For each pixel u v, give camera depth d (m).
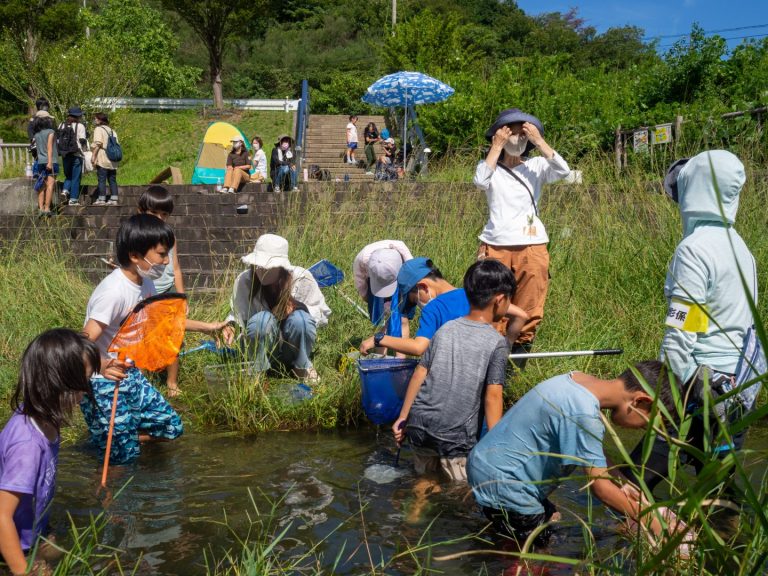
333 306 6.40
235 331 5.34
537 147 5.17
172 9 29.09
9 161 18.44
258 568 2.75
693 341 3.15
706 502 2.17
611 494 2.89
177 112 29.11
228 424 4.91
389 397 4.36
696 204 3.31
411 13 62.00
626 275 6.55
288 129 27.23
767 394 4.54
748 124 9.03
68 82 21.81
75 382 2.86
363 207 8.02
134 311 4.08
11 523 2.70
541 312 5.14
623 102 14.99
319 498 3.67
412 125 15.30
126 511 3.50
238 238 10.23
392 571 2.92
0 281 6.96
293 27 62.75
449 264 6.73
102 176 11.82
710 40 14.77
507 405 5.11
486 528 3.29
